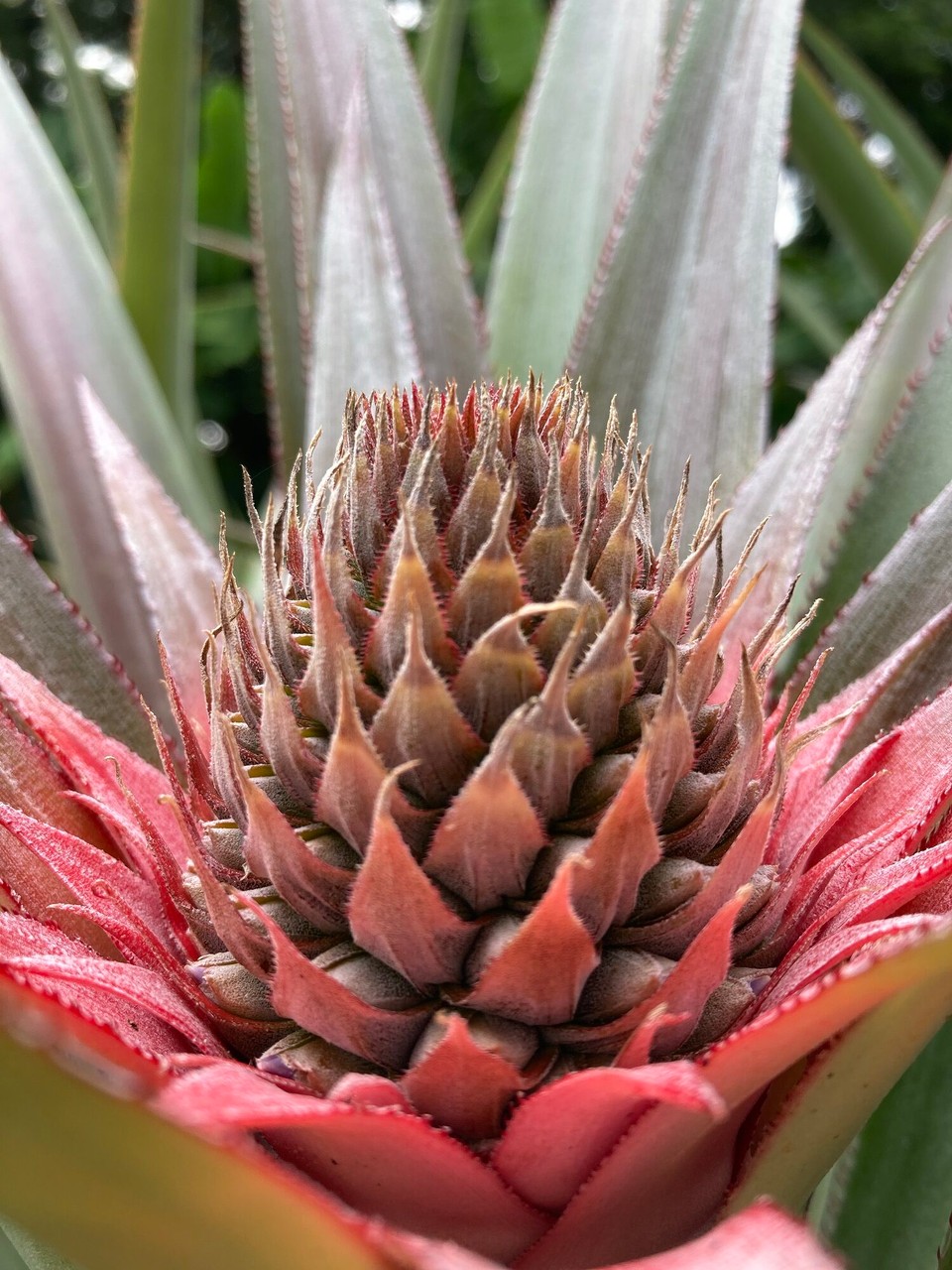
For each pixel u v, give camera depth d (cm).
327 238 39
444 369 42
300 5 43
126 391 45
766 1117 25
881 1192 30
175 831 30
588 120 45
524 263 46
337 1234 19
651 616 25
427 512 25
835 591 36
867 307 93
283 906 25
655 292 38
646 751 23
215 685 25
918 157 64
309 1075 24
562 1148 23
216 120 83
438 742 24
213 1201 19
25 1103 18
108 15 121
